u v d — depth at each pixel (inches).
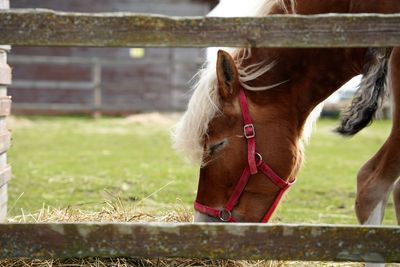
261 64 175.2
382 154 174.1
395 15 133.8
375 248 137.5
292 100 179.2
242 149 168.9
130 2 1029.2
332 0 177.3
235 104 169.9
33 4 997.2
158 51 1036.5
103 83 1021.2
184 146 168.2
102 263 168.9
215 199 172.2
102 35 134.6
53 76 1007.0
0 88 197.8
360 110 184.9
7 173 204.5
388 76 169.2
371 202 171.6
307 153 546.3
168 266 174.7
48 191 332.2
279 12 179.8
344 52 178.2
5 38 133.9
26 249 137.6
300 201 327.6
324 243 137.6
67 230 137.5
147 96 1029.8
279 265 184.2
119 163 449.1
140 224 137.9
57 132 687.1
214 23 134.6
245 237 137.7
